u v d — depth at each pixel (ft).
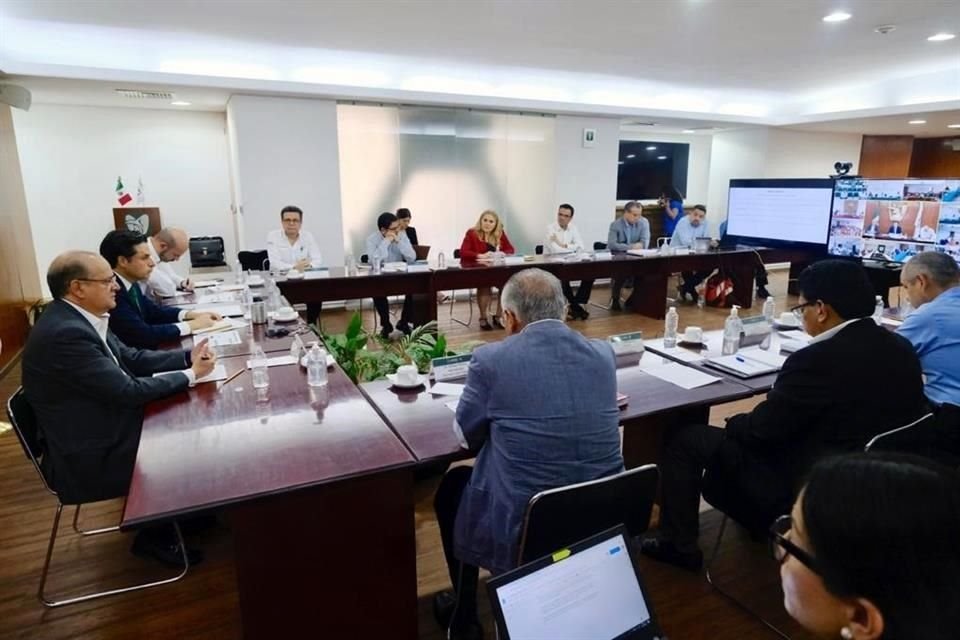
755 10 13.30
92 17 13.47
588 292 19.56
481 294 17.62
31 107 19.63
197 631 5.82
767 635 5.75
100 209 21.09
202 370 6.50
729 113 25.79
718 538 6.77
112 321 8.08
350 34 15.11
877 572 1.52
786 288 25.44
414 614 5.20
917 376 5.19
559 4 12.85
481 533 4.71
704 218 22.43
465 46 16.37
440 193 22.22
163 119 21.29
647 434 7.63
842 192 19.22
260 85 17.51
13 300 14.98
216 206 22.49
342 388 6.39
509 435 4.46
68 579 6.61
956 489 1.56
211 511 3.97
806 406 5.12
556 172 23.93
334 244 20.43
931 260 7.22
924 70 20.13
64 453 5.86
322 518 4.71
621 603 3.49
